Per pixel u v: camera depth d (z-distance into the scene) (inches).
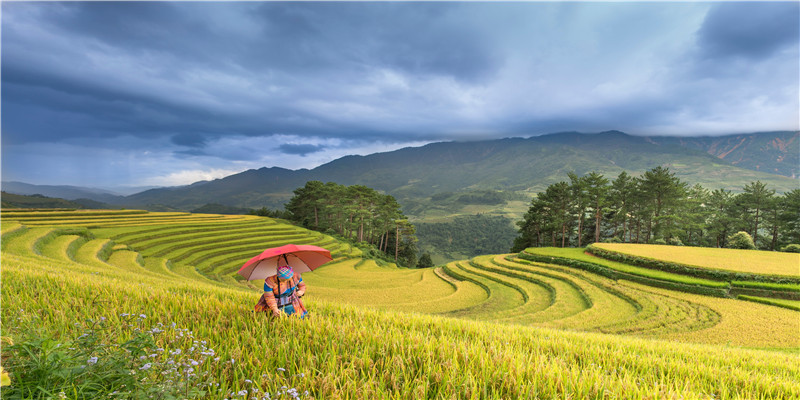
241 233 2522.1
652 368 212.8
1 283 282.4
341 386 141.6
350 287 1606.8
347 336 206.5
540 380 156.5
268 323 221.5
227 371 150.0
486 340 243.1
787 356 369.4
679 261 1280.8
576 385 154.7
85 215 2610.7
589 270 1444.4
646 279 1229.1
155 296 277.7
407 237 4311.0
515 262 1777.8
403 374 158.6
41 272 374.6
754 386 195.6
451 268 1894.7
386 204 3900.1
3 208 2437.3
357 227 3912.4
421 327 266.8
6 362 108.9
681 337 745.0
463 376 155.6
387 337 208.1
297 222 4232.3
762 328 784.3
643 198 2618.1
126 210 3083.2
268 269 235.3
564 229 2819.9
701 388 180.5
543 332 345.7
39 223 2081.7
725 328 788.0
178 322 215.9
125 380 110.1
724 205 3031.5
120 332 171.3
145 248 1791.3
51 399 97.4
